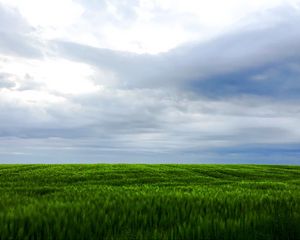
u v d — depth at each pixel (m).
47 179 24.25
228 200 9.58
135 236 5.89
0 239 5.45
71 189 14.52
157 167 36.88
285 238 6.44
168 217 7.29
